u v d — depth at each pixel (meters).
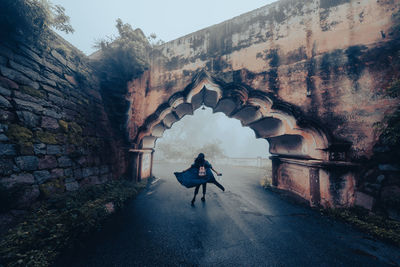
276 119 4.81
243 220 3.44
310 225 3.23
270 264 2.09
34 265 1.83
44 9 3.30
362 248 2.48
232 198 5.07
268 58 4.98
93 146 5.11
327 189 3.89
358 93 3.95
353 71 4.05
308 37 4.61
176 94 6.08
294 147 5.02
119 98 6.59
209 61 5.77
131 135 6.62
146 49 6.82
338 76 4.18
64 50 4.56
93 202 3.71
